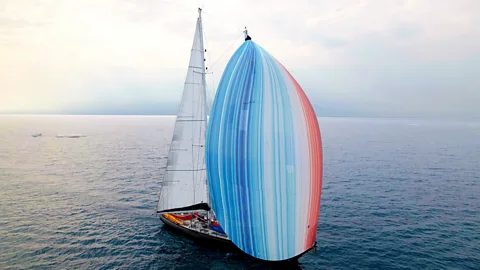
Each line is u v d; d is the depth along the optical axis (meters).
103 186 50.59
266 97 22.89
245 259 26.81
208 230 29.36
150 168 66.88
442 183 53.97
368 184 53.28
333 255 27.89
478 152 93.81
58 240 30.22
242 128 23.05
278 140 22.22
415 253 28.25
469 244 30.08
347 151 96.00
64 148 100.94
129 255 27.56
